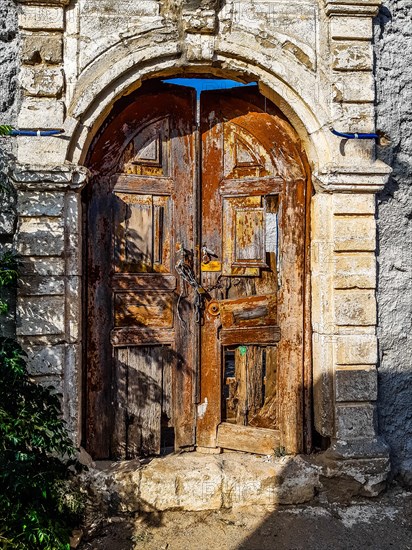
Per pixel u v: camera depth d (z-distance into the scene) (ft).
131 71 10.58
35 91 10.18
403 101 11.35
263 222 11.68
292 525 9.92
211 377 11.75
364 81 11.03
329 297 11.09
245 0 10.77
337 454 10.68
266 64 10.76
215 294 11.84
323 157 10.96
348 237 10.94
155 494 10.25
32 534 8.14
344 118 10.96
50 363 10.10
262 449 11.57
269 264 11.90
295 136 11.64
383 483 10.85
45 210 10.12
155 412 11.50
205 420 11.77
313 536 9.59
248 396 11.85
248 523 10.00
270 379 11.92
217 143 11.82
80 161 10.46
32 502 8.61
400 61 11.33
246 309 11.76
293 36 10.89
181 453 11.71
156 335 11.48
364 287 10.97
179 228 11.64
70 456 9.73
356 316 10.96
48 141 10.18
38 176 10.02
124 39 10.41
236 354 11.93
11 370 9.05
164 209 11.64
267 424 11.84
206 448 11.76
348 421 10.88
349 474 10.69
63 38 10.35
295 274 11.62
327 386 11.03
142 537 9.52
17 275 9.78
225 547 9.27
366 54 11.02
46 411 9.47
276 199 11.85
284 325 11.64
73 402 10.23
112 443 11.18
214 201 11.82
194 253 11.68
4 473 8.20
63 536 8.51
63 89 10.29
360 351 10.94
